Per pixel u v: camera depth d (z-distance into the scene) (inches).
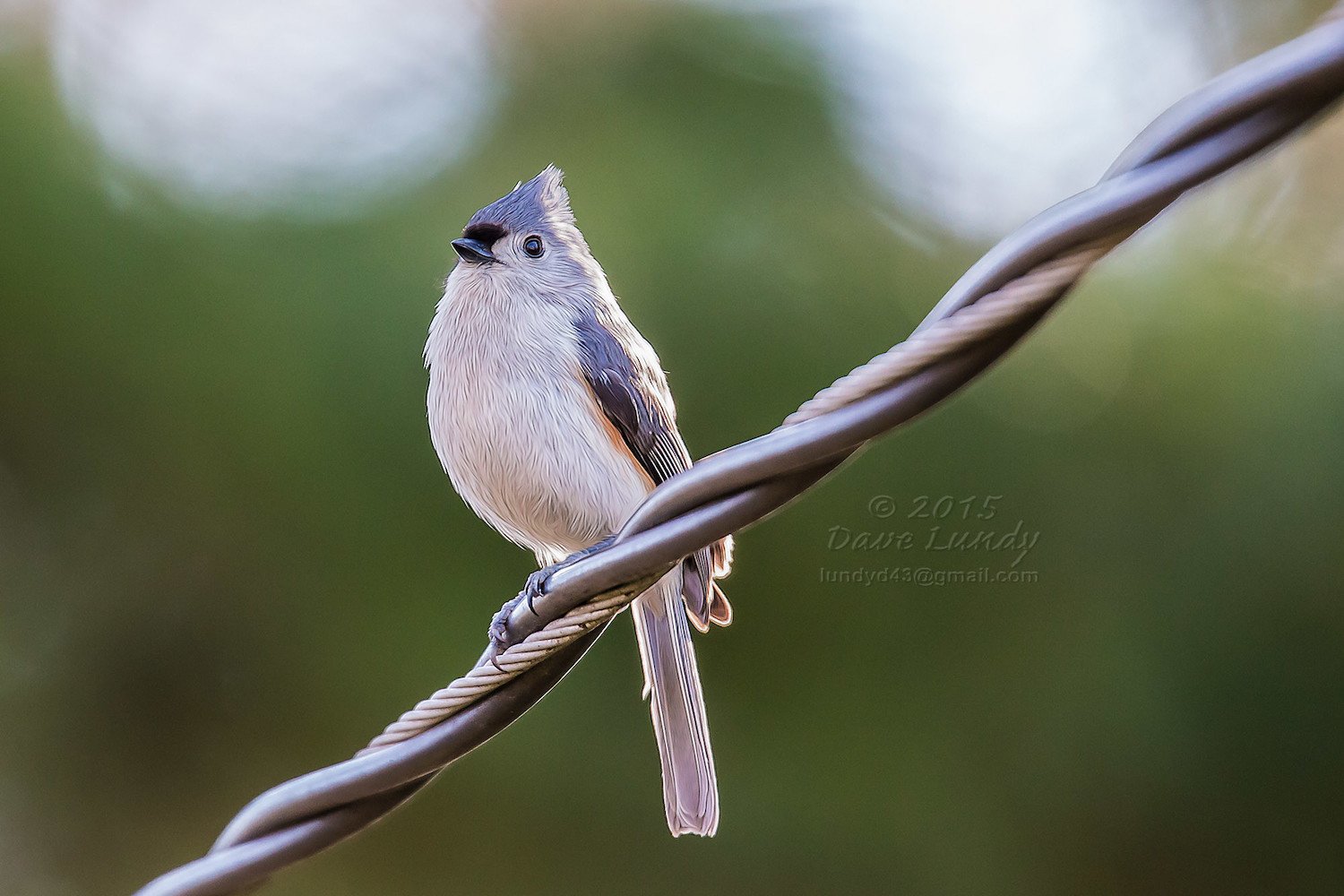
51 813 438.0
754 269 406.9
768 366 399.9
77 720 437.1
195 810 435.2
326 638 411.2
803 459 159.3
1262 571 409.1
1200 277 429.7
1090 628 412.5
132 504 420.8
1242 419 415.8
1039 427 416.2
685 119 425.7
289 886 427.5
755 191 418.6
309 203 421.1
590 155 420.5
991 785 410.0
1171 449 416.8
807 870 408.8
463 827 420.5
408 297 406.9
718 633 409.1
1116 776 410.9
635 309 396.5
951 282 418.9
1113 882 412.8
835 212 420.5
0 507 427.8
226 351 410.9
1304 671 406.9
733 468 163.2
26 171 417.4
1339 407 410.0
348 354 406.0
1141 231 140.4
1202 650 410.3
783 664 409.7
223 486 414.6
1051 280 143.8
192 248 418.6
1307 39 130.3
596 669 412.2
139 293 415.2
